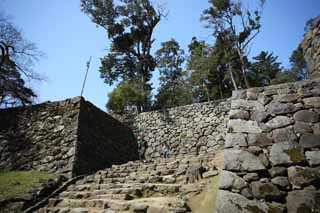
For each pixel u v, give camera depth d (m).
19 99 14.60
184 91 22.77
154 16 23.00
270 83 23.83
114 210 4.96
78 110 9.79
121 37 22.59
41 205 6.06
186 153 12.70
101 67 22.70
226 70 23.30
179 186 5.73
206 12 21.38
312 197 2.67
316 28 4.73
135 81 21.33
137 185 6.17
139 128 14.74
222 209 2.80
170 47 24.44
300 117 3.53
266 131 3.51
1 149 9.91
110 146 11.37
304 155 3.07
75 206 5.71
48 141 9.47
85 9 21.64
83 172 8.59
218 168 6.36
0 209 5.77
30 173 8.20
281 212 2.64
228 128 3.72
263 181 2.96
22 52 14.20
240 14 20.73
